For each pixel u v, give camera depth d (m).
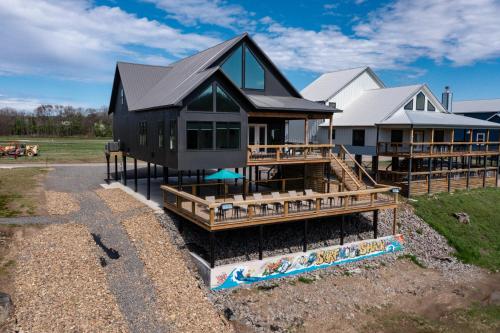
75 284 14.51
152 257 17.17
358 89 41.19
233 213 18.19
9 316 12.30
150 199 24.00
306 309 15.95
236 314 14.98
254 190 27.22
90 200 23.78
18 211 20.45
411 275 19.97
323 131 38.22
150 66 31.33
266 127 27.61
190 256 17.94
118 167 37.78
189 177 31.19
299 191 26.08
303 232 21.17
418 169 34.84
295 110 22.75
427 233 24.52
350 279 18.83
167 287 15.48
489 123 34.88
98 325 12.69
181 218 19.42
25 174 30.88
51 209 21.19
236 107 20.95
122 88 30.02
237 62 24.53
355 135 34.84
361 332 14.86
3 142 62.12
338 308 16.30
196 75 22.25
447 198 29.91
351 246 20.59
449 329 15.53
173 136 19.95
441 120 32.44
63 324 12.42
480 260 22.81
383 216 25.08
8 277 14.15
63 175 31.94
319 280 18.41
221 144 20.64
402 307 16.91
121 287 14.92
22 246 16.42
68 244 17.14
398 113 33.44
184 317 14.01
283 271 18.30
